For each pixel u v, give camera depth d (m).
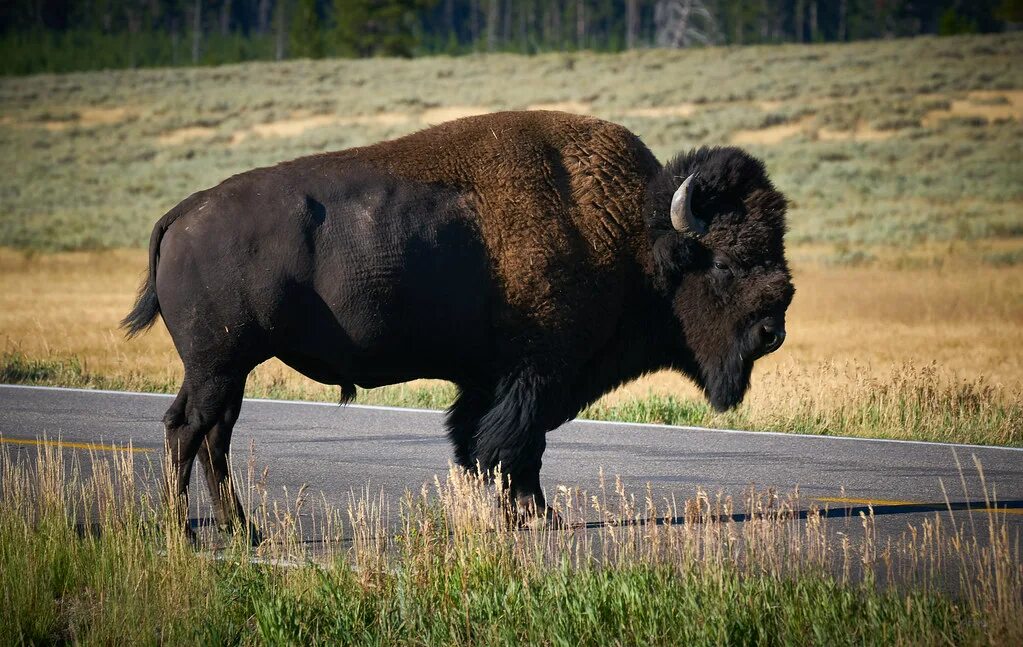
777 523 22.53
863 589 20.66
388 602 20.08
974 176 165.75
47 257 129.75
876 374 53.00
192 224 25.05
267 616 19.16
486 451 25.91
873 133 194.25
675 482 32.16
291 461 35.19
